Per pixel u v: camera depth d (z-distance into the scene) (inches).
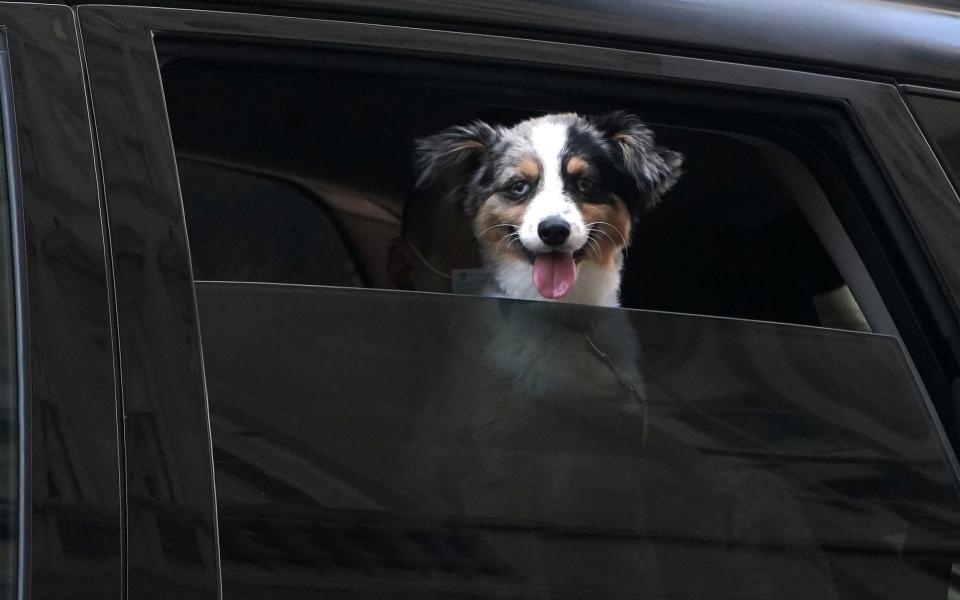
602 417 107.2
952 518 112.5
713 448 109.0
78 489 86.4
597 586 100.9
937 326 116.8
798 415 112.1
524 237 168.7
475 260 170.6
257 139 132.0
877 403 114.3
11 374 88.4
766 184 134.6
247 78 109.5
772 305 134.6
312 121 135.4
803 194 127.2
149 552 86.7
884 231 119.7
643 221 172.2
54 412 87.7
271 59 104.0
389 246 148.9
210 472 90.7
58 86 95.6
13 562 84.4
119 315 91.4
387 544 96.0
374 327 102.3
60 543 85.0
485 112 164.1
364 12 106.7
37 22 97.3
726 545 106.0
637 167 163.2
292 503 94.1
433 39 108.0
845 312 124.7
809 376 113.7
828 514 109.8
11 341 89.0
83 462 87.1
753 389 111.9
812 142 122.0
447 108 152.9
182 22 101.4
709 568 104.8
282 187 136.3
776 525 108.3
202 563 87.9
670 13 116.2
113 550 85.8
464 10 109.6
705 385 110.9
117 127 96.1
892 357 116.7
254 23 103.3
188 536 88.2
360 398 99.7
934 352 117.3
